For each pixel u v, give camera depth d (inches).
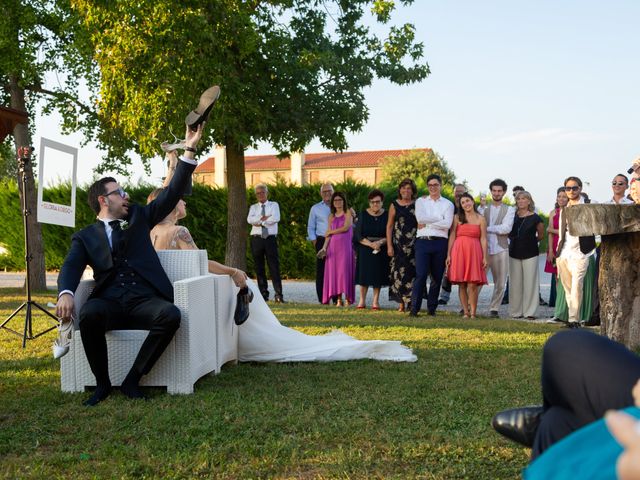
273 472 116.3
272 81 513.7
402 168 1978.3
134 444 133.1
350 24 550.9
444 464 119.3
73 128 554.3
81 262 177.0
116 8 471.5
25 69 499.2
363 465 118.3
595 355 60.8
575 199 318.7
